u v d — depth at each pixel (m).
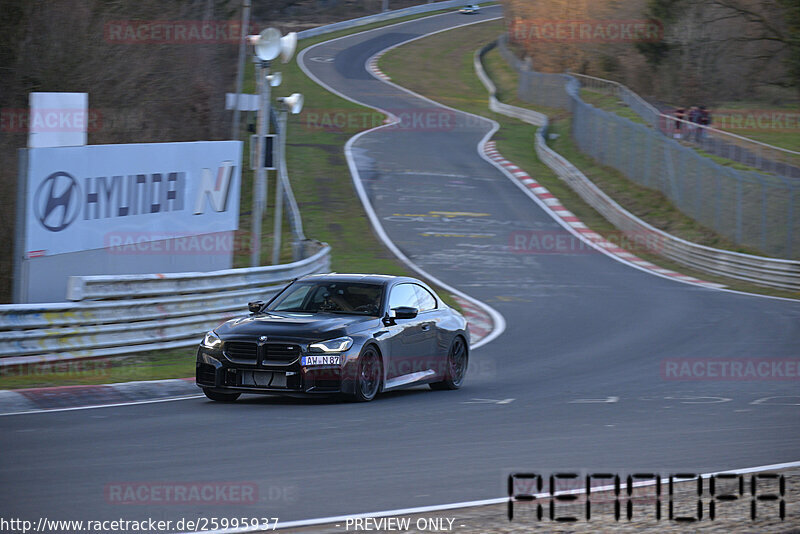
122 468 14.70
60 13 57.69
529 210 81.81
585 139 104.56
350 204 79.06
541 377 28.78
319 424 19.45
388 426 19.45
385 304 24.38
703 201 75.75
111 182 34.38
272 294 37.81
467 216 77.94
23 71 56.72
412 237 70.00
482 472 15.17
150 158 36.44
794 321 45.12
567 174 91.69
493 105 142.25
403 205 80.19
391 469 15.24
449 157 101.75
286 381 21.83
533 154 105.62
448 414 21.33
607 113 97.56
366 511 12.46
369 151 101.81
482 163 99.62
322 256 46.66
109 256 34.50
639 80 146.50
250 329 22.48
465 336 27.22
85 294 29.19
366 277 25.47
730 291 57.25
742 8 140.12
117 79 61.06
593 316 45.12
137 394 23.66
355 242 67.25
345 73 165.75
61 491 13.11
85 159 32.97
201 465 15.09
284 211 73.88
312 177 87.56
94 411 20.62
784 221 68.06
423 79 165.75
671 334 39.84
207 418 19.94
